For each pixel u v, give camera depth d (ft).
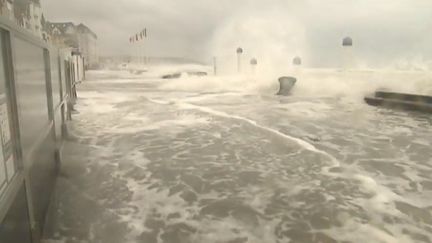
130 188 16.51
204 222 13.07
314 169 19.07
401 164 19.89
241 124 31.81
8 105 8.30
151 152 22.68
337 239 11.67
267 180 17.49
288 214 13.67
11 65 8.61
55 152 18.17
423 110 38.27
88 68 200.34
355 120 34.12
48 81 16.98
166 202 14.92
